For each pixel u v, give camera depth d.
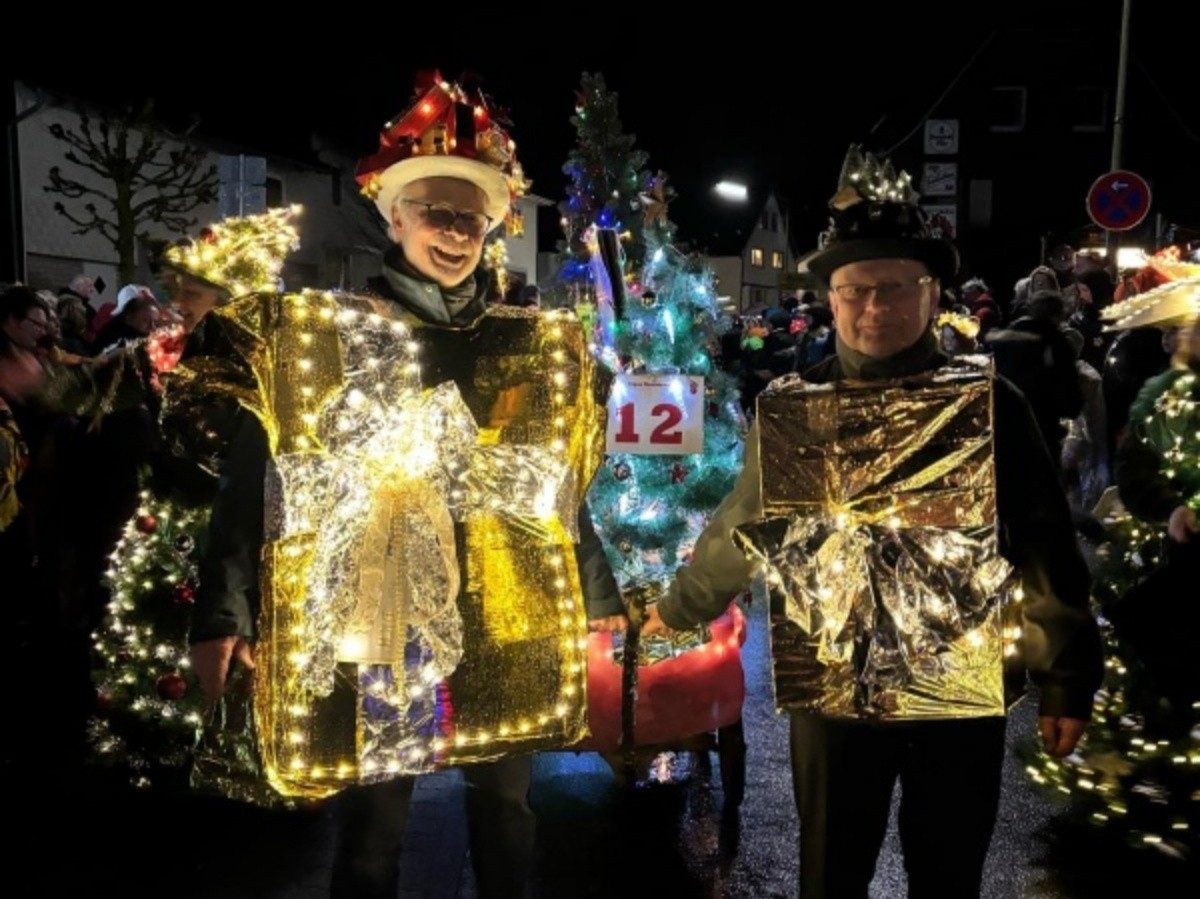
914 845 2.70
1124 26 16.61
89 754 5.07
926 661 2.54
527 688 2.68
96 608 6.31
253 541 2.58
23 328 6.13
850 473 2.61
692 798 4.89
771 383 2.79
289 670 2.49
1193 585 3.98
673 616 3.01
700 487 4.73
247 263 4.73
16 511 5.45
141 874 4.14
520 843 2.88
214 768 2.61
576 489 2.80
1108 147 40.00
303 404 2.53
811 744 2.69
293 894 4.00
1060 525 2.60
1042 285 8.20
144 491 4.82
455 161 2.68
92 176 19.23
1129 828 4.34
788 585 2.61
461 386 2.70
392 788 2.77
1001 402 2.62
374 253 26.20
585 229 5.18
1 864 4.21
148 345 5.17
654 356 4.66
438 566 2.57
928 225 2.69
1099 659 2.62
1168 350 5.16
